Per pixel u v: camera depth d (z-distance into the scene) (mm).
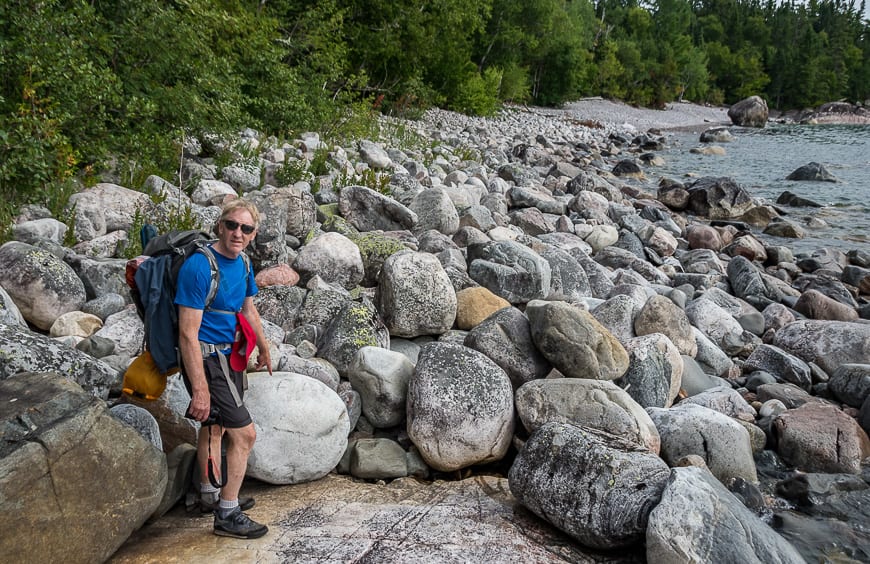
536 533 3824
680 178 22688
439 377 4695
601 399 4746
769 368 7027
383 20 26016
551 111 53281
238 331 3465
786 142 37812
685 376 6305
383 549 3455
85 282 5961
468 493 4309
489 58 48500
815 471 5113
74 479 3014
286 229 8125
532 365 5391
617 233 12109
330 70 17328
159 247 3369
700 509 3377
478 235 9492
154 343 3309
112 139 9180
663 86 73750
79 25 9328
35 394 3172
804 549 4164
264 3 18000
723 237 13898
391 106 27734
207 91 11367
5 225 6523
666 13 99500
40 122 7625
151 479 3365
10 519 2789
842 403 6445
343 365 5359
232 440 3469
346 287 7320
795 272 11789
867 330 7207
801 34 112375
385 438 4844
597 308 6891
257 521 3721
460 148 20984
